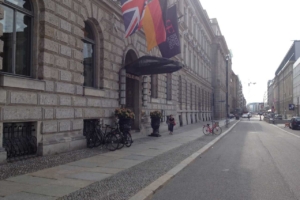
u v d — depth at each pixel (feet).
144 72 63.00
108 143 45.32
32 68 35.81
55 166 31.55
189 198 22.93
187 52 133.49
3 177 26.07
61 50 39.24
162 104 85.05
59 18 38.86
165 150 48.06
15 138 33.14
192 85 149.59
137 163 35.70
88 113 45.62
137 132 67.10
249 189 25.49
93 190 23.26
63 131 39.91
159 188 25.40
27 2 35.68
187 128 108.58
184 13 127.03
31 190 22.52
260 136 86.99
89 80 49.42
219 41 238.07
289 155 46.39
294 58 280.92
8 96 30.94
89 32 49.34
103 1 49.03
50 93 37.14
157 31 54.80
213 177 30.35
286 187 26.17
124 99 56.49
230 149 54.44
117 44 55.47
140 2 51.21
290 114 269.03
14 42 33.53
